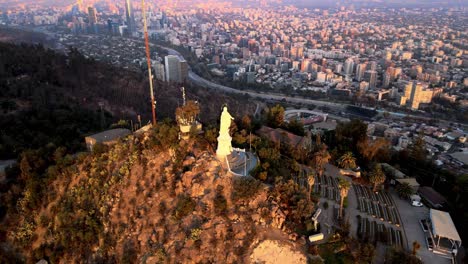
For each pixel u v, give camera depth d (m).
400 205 86.38
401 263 64.31
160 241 70.94
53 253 78.69
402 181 94.75
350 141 114.31
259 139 96.00
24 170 92.94
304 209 70.06
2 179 96.00
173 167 80.69
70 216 81.94
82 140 121.75
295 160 95.38
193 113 93.12
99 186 83.94
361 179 94.62
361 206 83.12
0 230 85.56
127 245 73.56
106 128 140.00
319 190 86.62
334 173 96.75
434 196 90.94
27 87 156.00
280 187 73.62
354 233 73.31
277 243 65.50
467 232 79.06
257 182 72.94
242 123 109.81
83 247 77.88
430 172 106.44
